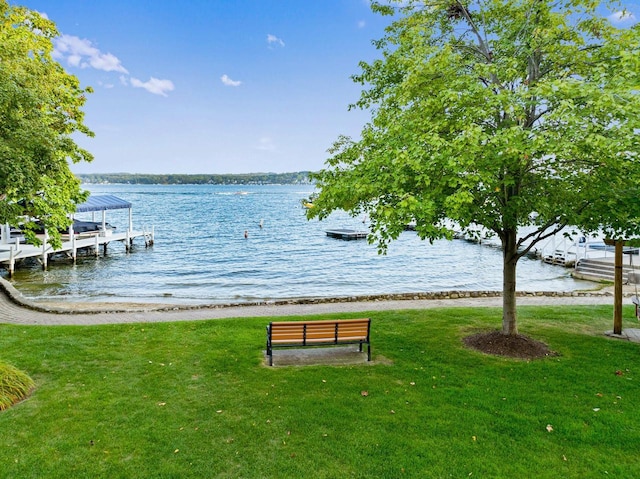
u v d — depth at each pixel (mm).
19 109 7629
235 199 165250
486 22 9367
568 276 25484
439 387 7078
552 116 6531
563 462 5016
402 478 4730
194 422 5910
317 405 6402
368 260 33219
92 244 32438
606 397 6695
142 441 5414
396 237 7570
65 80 12086
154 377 7512
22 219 10141
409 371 7832
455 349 9188
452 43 9047
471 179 6656
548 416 6062
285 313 13406
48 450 5188
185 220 73375
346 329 8438
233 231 55562
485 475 4766
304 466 4922
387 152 7504
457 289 22766
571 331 10742
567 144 6250
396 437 5520
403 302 15297
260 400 6570
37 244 11758
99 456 5086
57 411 6172
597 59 7785
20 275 25984
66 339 9727
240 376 7559
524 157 6523
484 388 7027
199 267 29562
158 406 6371
